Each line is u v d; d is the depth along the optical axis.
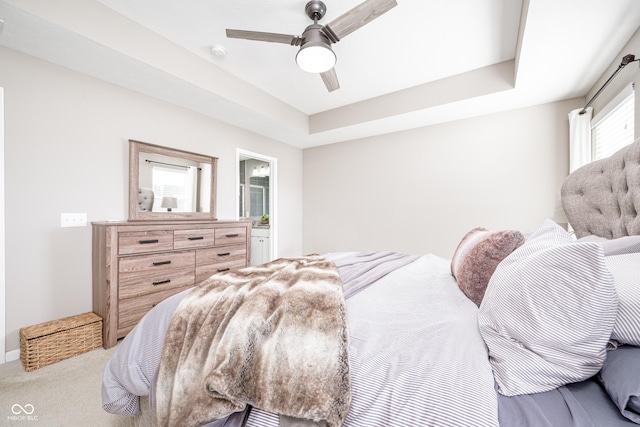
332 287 1.04
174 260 2.52
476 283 1.20
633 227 1.31
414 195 3.69
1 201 1.92
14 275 1.97
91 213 2.36
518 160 3.04
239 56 2.55
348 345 0.75
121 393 1.08
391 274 1.67
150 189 2.72
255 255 4.70
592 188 1.75
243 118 3.36
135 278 2.24
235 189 3.63
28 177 2.04
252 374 0.75
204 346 0.86
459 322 0.94
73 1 1.78
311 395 0.66
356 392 0.65
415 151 3.68
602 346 0.60
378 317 1.00
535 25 1.74
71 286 2.23
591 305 0.60
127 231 2.20
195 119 3.15
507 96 2.74
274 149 4.25
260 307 0.89
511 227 3.08
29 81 2.04
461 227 3.37
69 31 1.78
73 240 2.25
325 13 1.99
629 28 1.75
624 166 1.43
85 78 2.32
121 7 1.95
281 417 0.67
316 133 3.92
